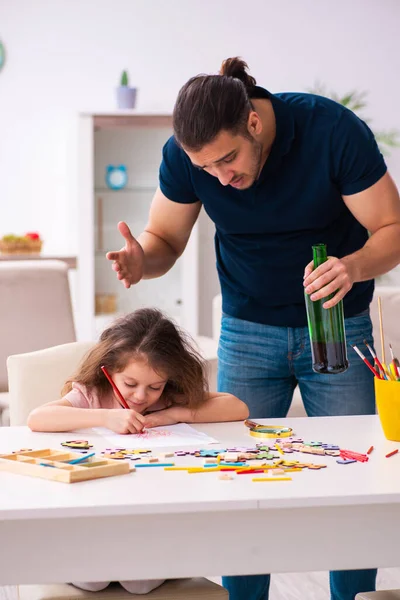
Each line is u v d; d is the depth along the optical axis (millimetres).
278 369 2145
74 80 5539
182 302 5371
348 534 1307
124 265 2002
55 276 3582
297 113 1984
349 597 2053
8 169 5562
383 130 5684
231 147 1714
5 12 5457
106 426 1759
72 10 5496
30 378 2125
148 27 5543
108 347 1891
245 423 1835
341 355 1667
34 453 1542
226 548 1279
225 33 5578
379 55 5648
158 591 1530
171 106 5594
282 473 1410
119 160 5223
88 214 5188
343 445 1643
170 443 1660
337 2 5602
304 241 2070
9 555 1240
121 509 1225
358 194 1997
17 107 5523
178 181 2135
